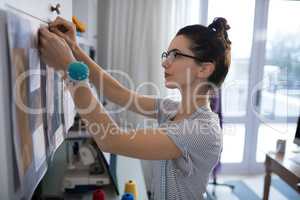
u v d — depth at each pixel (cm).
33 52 65
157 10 277
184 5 281
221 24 80
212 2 301
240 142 337
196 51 75
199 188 80
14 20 53
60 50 68
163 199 82
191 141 71
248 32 315
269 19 316
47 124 78
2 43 49
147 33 281
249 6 310
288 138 307
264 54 321
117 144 66
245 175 337
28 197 64
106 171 113
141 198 119
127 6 275
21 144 58
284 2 315
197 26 77
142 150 68
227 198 281
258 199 280
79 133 127
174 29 282
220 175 333
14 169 56
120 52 279
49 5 78
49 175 97
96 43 271
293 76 329
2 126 50
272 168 215
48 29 77
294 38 323
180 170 77
